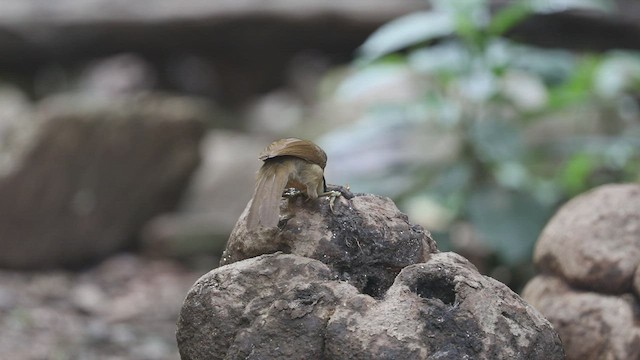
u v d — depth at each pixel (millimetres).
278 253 5164
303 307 4926
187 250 14555
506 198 10734
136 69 22906
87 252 14078
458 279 4973
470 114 11250
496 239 10414
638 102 13695
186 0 18672
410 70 11914
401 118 11141
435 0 11477
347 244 5152
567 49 16172
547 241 6797
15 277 13156
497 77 11109
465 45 11234
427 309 4848
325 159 5301
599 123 13781
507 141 10688
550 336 5023
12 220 13438
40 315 10953
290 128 18938
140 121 14359
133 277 13500
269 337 4934
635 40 16000
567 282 6621
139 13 18531
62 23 18469
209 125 18078
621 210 6570
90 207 14023
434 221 12516
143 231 14828
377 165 12438
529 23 15773
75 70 22281
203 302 5121
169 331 10992
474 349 4793
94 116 14000
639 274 6250
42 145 13586
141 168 14484
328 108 18422
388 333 4773
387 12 17875
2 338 9836
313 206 5250
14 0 18734
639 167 11773
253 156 16922
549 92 11359
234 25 18531
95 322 11078
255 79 21188
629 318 6262
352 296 4918
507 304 4988
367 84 11141
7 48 18766
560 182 11359
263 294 5039
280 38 18812
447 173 10922
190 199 16000
